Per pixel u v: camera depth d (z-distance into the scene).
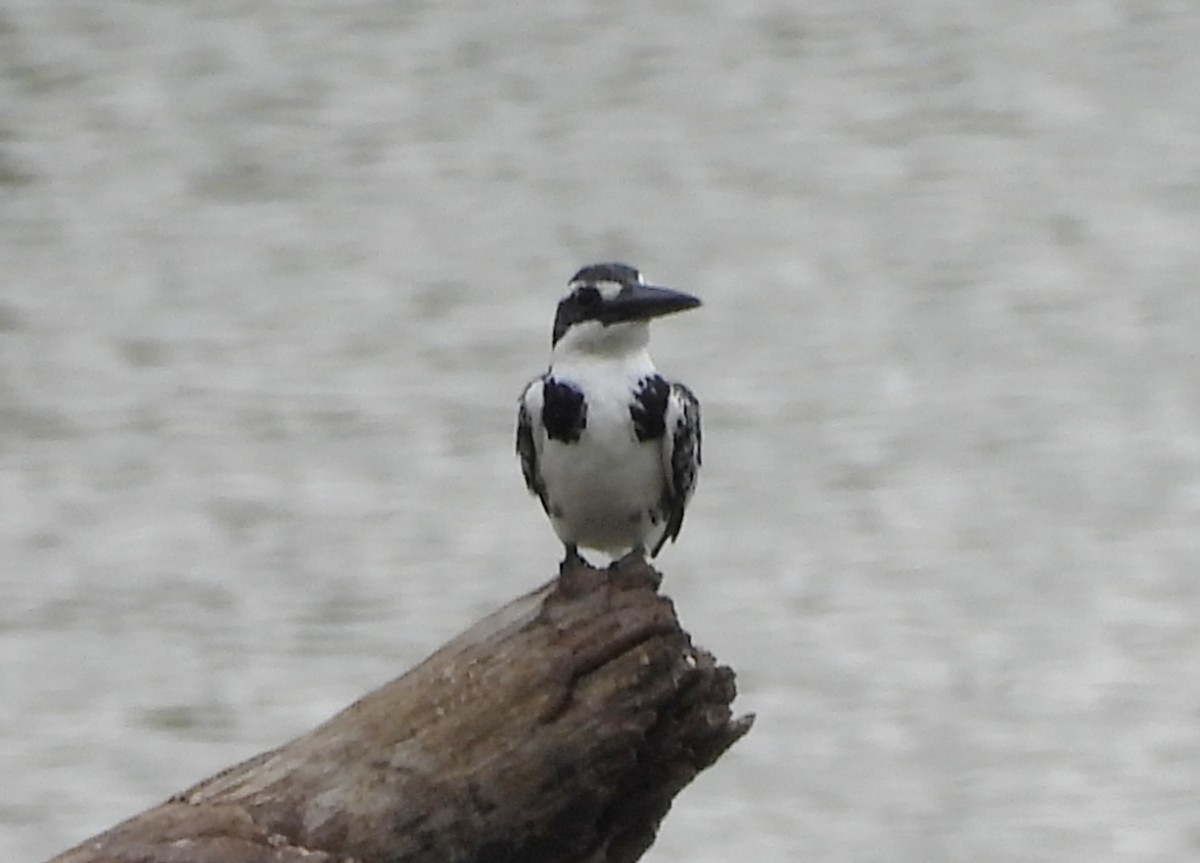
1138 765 17.28
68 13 35.84
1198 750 17.47
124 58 34.53
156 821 8.02
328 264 28.45
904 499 22.00
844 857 16.22
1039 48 36.03
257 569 20.69
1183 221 29.72
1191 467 22.59
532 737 8.22
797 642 19.23
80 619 19.83
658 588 8.44
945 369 25.11
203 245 29.06
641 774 8.50
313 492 22.25
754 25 37.09
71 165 31.52
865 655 19.05
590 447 9.40
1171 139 32.19
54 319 26.78
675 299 9.41
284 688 18.62
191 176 31.19
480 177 31.50
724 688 8.52
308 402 24.33
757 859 16.12
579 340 9.48
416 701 8.26
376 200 30.66
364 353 25.64
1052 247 28.75
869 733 17.78
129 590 20.28
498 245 29.16
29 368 25.36
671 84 34.84
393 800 8.14
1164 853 16.14
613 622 8.31
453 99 34.12
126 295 27.44
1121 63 35.22
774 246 29.14
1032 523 21.38
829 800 16.89
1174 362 25.20
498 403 24.14
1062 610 19.84
